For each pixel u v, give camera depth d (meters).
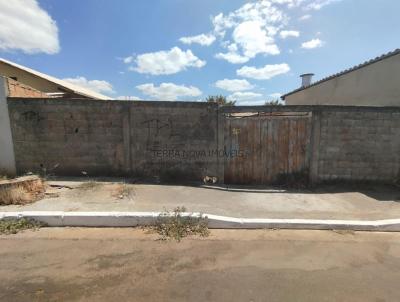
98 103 6.34
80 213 4.21
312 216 4.57
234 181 6.55
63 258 3.19
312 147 6.29
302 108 6.21
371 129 6.24
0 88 6.25
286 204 5.16
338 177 6.37
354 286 2.76
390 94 7.31
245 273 2.95
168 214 4.27
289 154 6.43
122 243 3.62
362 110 6.20
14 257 3.19
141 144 6.43
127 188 5.60
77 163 6.48
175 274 2.90
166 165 6.50
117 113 6.36
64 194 5.20
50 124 6.37
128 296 2.51
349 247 3.68
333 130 6.25
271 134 6.41
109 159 6.48
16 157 6.44
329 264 3.20
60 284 2.67
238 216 4.48
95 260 3.15
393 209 4.97
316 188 6.21
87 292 2.56
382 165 6.34
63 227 4.12
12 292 2.54
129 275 2.86
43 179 5.98
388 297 2.59
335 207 5.05
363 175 6.36
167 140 6.43
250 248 3.57
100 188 5.57
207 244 3.66
